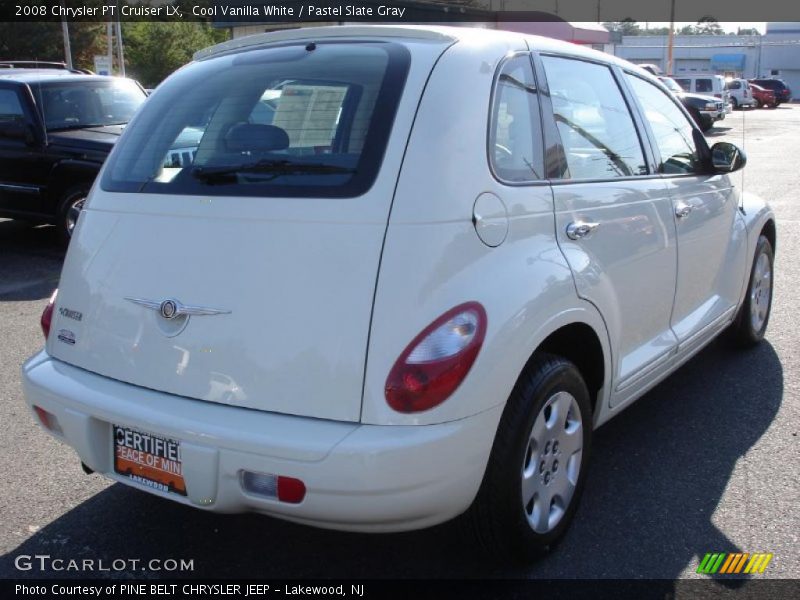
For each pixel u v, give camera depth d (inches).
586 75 140.8
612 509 136.8
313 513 98.2
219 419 101.7
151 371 109.6
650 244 142.9
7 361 216.7
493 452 107.7
